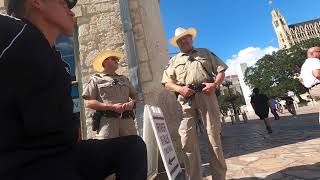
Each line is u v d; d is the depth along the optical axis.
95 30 5.83
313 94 4.85
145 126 3.28
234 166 4.82
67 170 1.04
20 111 0.99
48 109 1.04
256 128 13.16
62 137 1.09
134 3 5.99
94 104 3.48
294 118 16.41
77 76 5.68
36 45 1.05
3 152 0.98
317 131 7.68
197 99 3.62
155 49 5.84
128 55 5.63
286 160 4.66
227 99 25.36
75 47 5.80
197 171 3.58
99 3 5.96
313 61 4.80
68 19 1.33
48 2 1.25
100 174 1.21
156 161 3.43
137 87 5.46
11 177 0.95
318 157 4.52
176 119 5.35
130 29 5.75
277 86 59.16
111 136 3.43
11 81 0.98
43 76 1.03
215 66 3.85
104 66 3.84
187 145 3.60
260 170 4.29
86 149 1.22
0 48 0.98
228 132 13.06
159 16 6.43
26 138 1.00
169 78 3.93
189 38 3.91
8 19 1.06
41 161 1.00
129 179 1.10
